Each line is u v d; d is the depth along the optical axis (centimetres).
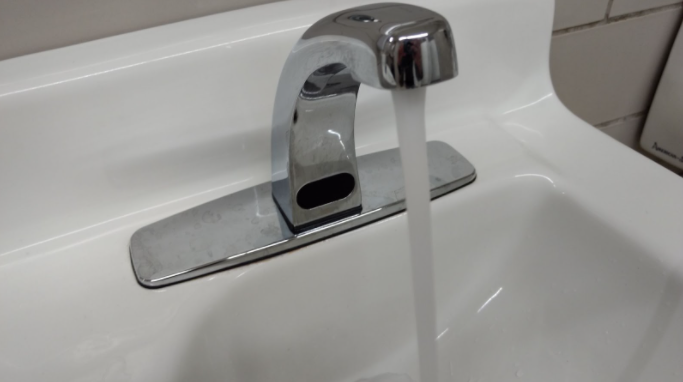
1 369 24
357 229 31
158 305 27
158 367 25
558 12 47
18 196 29
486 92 40
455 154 36
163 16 32
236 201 32
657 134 59
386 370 34
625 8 50
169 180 32
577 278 34
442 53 18
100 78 28
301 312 31
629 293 31
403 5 21
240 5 34
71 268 29
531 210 36
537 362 34
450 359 35
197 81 30
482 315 36
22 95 27
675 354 28
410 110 22
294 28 31
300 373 32
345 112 28
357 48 19
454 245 36
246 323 30
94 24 31
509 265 37
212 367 28
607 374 31
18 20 29
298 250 30
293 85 25
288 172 29
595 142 38
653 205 32
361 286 33
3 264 29
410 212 24
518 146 38
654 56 55
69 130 28
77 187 30
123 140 30
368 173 34
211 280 29
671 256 29
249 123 32
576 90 54
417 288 27
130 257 30
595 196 33
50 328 26
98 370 24
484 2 36
